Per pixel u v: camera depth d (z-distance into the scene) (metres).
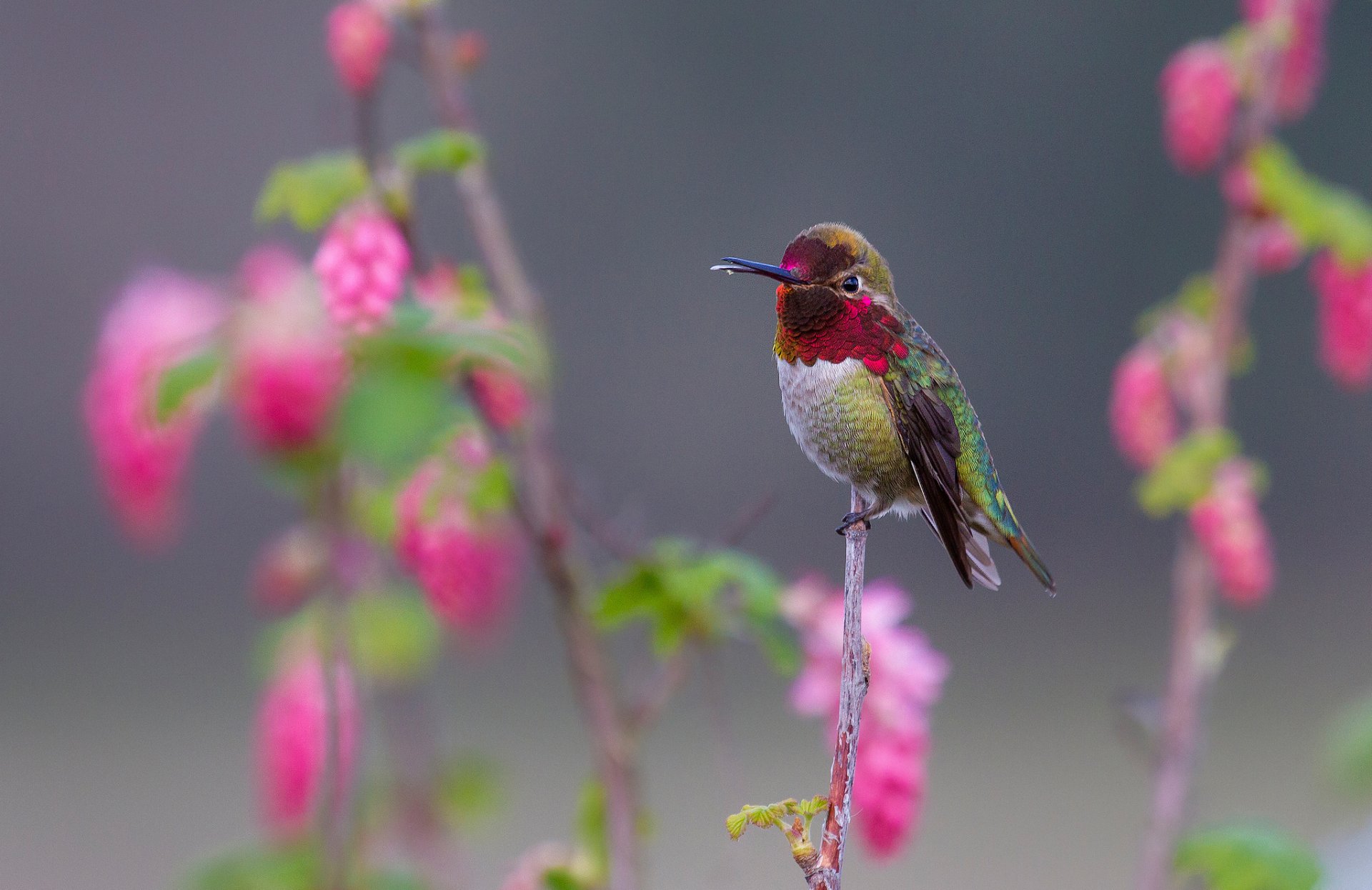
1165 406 4.18
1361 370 4.17
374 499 4.09
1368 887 4.14
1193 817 4.14
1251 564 4.15
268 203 4.07
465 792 4.13
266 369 4.04
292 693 4.09
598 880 4.10
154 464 4.07
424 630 4.11
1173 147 4.19
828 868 4.01
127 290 4.07
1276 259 4.18
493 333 4.05
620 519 4.10
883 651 4.10
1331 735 4.15
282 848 4.07
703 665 4.10
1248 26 4.18
